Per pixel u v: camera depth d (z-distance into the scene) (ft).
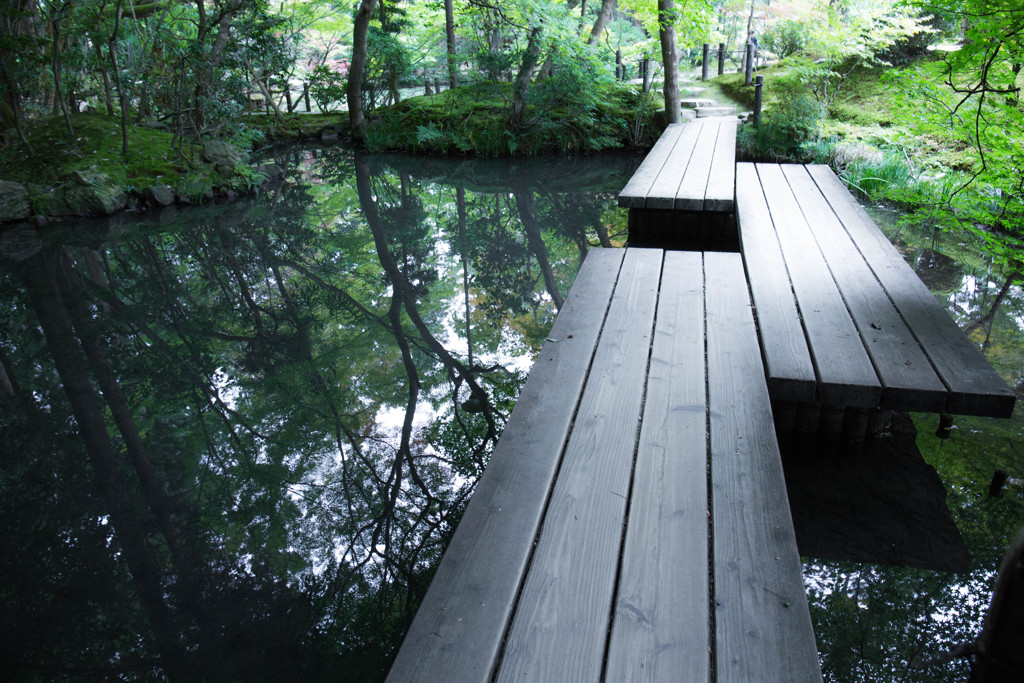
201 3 34.42
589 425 7.52
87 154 29.89
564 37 37.40
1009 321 14.35
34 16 32.35
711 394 8.19
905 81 16.30
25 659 7.09
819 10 37.58
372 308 17.52
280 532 9.11
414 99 44.70
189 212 28.07
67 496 10.05
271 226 25.76
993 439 10.14
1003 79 13.87
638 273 12.91
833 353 9.33
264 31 38.52
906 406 8.45
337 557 8.59
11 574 8.45
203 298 18.57
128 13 36.06
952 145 26.73
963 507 8.68
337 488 10.09
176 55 32.76
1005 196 16.47
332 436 11.57
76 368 14.56
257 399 12.96
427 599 5.10
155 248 22.98
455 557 5.53
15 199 26.05
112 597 8.01
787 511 6.03
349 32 56.08
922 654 6.57
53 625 7.59
